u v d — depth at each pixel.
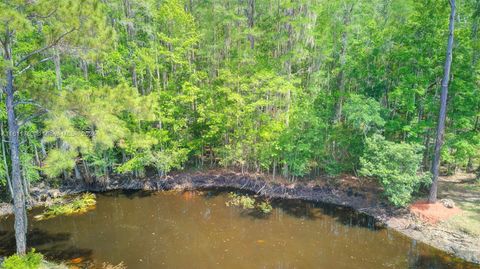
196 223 16.62
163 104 20.31
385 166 15.80
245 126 20.12
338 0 19.34
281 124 19.44
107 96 11.91
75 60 20.39
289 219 16.97
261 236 15.20
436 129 16.48
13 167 11.41
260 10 23.55
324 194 19.30
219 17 21.55
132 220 17.03
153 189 21.00
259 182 20.91
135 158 19.97
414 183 15.55
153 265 12.83
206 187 21.22
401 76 17.38
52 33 10.88
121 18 19.69
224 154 21.38
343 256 13.37
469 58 16.00
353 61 19.06
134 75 19.91
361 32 20.17
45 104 11.40
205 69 22.14
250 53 20.78
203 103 21.34
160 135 20.05
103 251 13.92
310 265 12.74
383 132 18.39
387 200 17.39
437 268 12.20
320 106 19.67
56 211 17.84
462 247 13.20
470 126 16.88
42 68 19.27
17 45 15.63
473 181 19.12
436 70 16.22
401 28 17.77
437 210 15.63
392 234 15.05
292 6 19.91
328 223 16.47
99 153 19.78
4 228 16.03
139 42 21.00
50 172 12.95
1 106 16.17
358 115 16.16
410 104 16.25
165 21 20.34
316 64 20.77
